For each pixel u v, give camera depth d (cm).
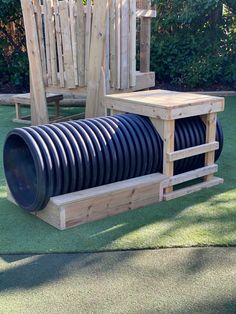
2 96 595
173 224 251
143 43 475
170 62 687
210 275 201
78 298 184
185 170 311
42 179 240
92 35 388
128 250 223
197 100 295
